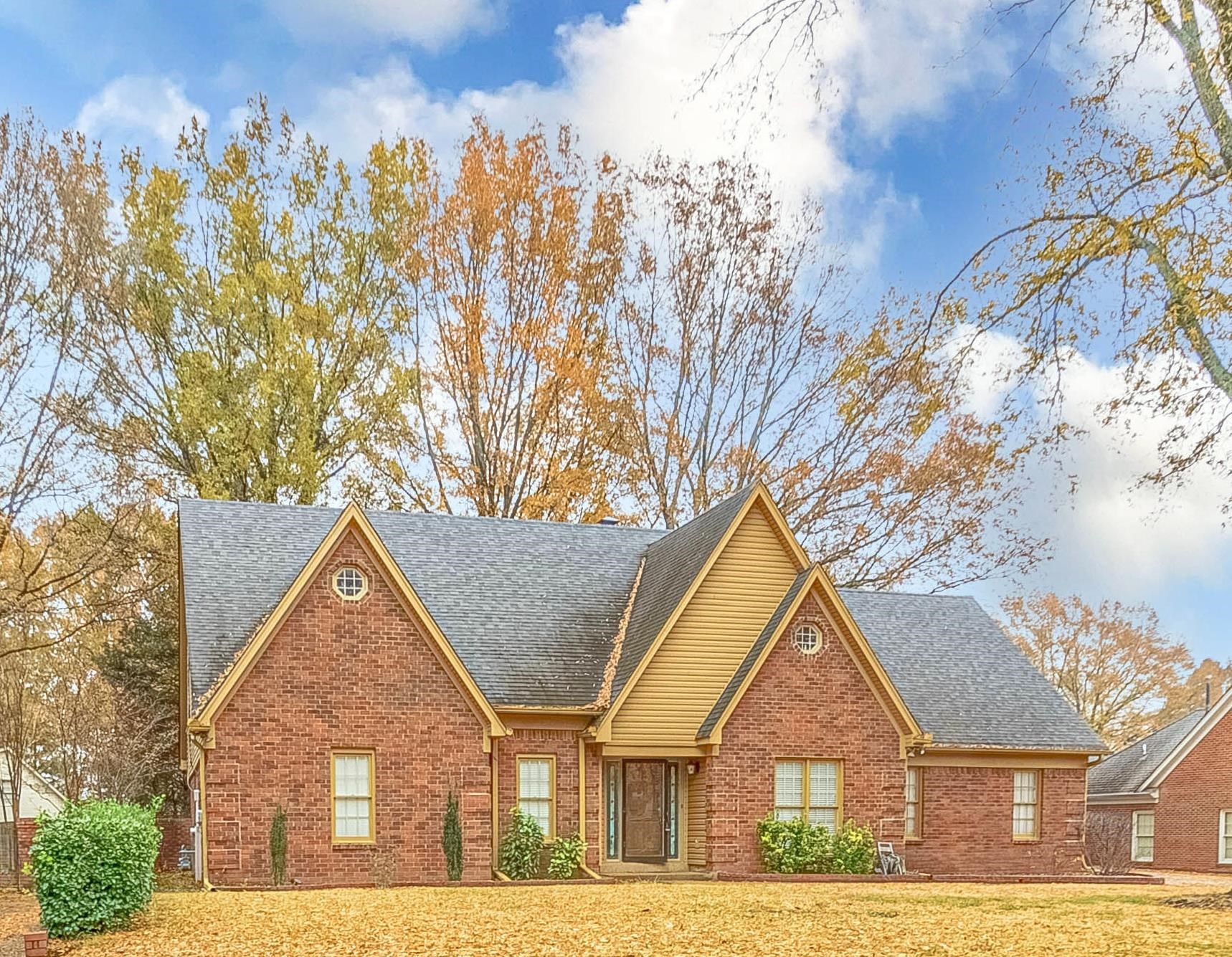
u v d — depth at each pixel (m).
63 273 30.03
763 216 43.12
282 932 14.98
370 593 23.14
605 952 13.21
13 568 33.41
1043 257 15.36
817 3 13.90
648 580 28.52
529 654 25.64
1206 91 14.70
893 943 13.66
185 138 39.66
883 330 29.48
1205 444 15.98
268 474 37.19
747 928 14.96
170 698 34.47
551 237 41.25
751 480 42.06
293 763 22.20
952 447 38.97
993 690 30.08
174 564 35.38
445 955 13.16
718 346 43.41
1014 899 18.83
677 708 25.19
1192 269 15.16
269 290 38.50
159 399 37.75
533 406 40.81
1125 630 54.97
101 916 15.44
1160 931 14.48
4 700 30.86
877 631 31.12
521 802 24.36
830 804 25.22
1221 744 38.19
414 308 41.62
